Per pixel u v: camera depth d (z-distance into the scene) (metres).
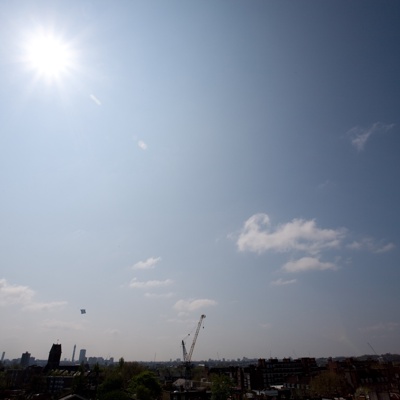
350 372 128.50
